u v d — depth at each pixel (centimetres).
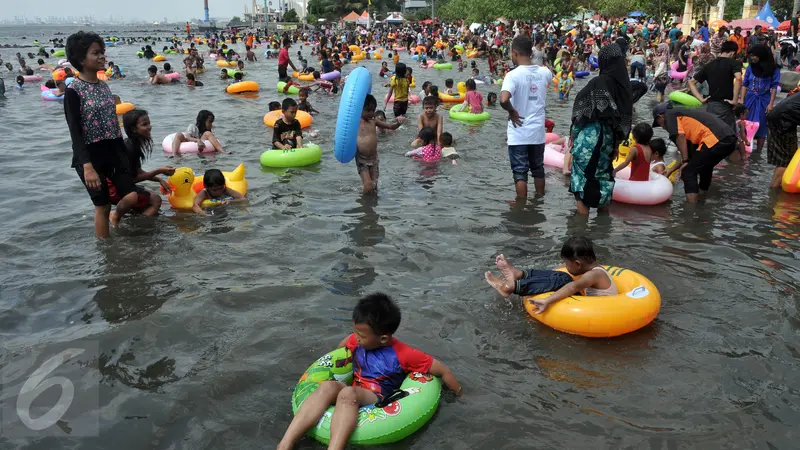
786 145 718
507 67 2353
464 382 347
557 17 4409
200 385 340
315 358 368
